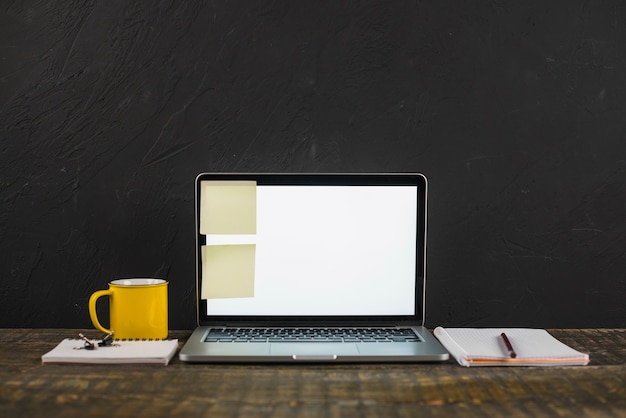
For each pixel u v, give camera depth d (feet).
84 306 3.92
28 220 3.89
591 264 3.95
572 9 3.88
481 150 3.90
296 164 3.87
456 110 3.88
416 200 3.56
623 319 3.95
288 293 3.53
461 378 2.83
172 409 2.46
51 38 3.84
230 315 3.53
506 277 3.94
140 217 3.89
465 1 3.86
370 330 3.47
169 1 3.83
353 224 3.55
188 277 3.92
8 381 2.76
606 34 3.89
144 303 3.40
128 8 3.83
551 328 3.95
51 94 3.85
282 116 3.86
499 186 3.91
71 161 3.87
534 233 3.93
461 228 3.92
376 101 3.87
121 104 3.85
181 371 2.91
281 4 3.84
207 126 3.86
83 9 3.83
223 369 2.94
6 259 3.90
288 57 3.84
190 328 3.93
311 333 3.41
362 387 2.71
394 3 3.85
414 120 3.88
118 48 3.84
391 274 3.55
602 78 3.90
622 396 2.63
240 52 3.84
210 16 3.84
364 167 3.88
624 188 3.93
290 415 2.41
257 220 3.53
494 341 3.30
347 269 3.55
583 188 3.92
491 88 3.88
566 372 2.93
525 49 3.88
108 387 2.69
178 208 3.89
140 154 3.87
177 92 3.85
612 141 3.92
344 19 3.84
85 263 3.91
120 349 3.14
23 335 3.61
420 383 2.76
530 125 3.90
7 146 3.87
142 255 3.91
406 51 3.86
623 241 3.94
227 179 3.51
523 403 2.54
